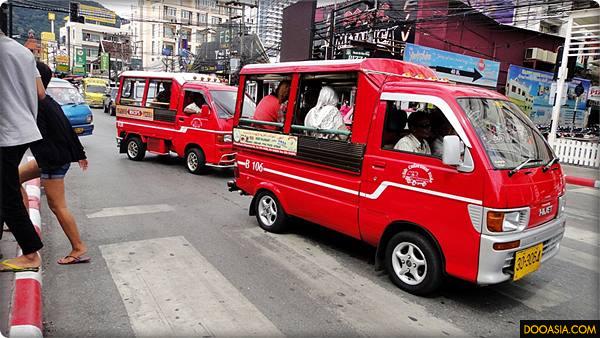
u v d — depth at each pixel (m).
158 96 10.45
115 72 45.81
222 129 9.20
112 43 51.28
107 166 10.19
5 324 3.00
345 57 17.28
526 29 20.91
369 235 4.38
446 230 3.67
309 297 3.90
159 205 6.90
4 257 4.08
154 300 3.71
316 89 5.29
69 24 57.28
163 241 5.20
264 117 5.68
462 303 3.93
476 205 3.47
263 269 4.49
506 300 4.04
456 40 18.94
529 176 3.69
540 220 3.81
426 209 3.80
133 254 4.74
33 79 3.49
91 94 32.12
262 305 3.71
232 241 5.33
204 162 9.51
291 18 20.09
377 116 4.24
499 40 20.44
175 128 9.94
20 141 3.37
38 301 3.38
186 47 38.72
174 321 3.38
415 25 17.70
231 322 3.40
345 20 17.73
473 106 3.85
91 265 4.39
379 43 16.88
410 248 4.00
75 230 4.38
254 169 5.81
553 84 14.91
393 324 3.49
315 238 5.55
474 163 3.49
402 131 4.33
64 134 4.15
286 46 20.64
